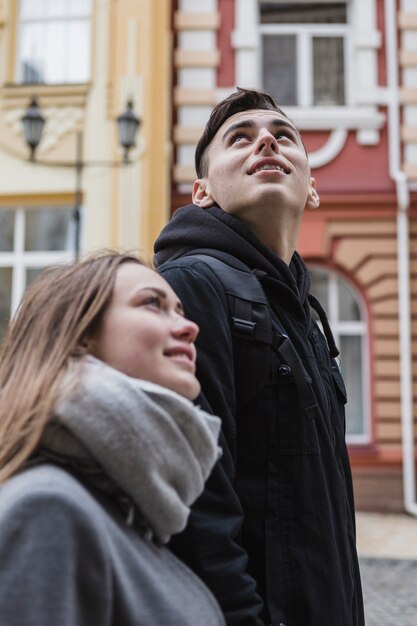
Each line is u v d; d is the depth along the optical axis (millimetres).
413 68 10039
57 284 1358
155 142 9648
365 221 9750
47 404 1130
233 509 1459
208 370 1567
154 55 9789
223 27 10156
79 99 9750
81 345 1291
